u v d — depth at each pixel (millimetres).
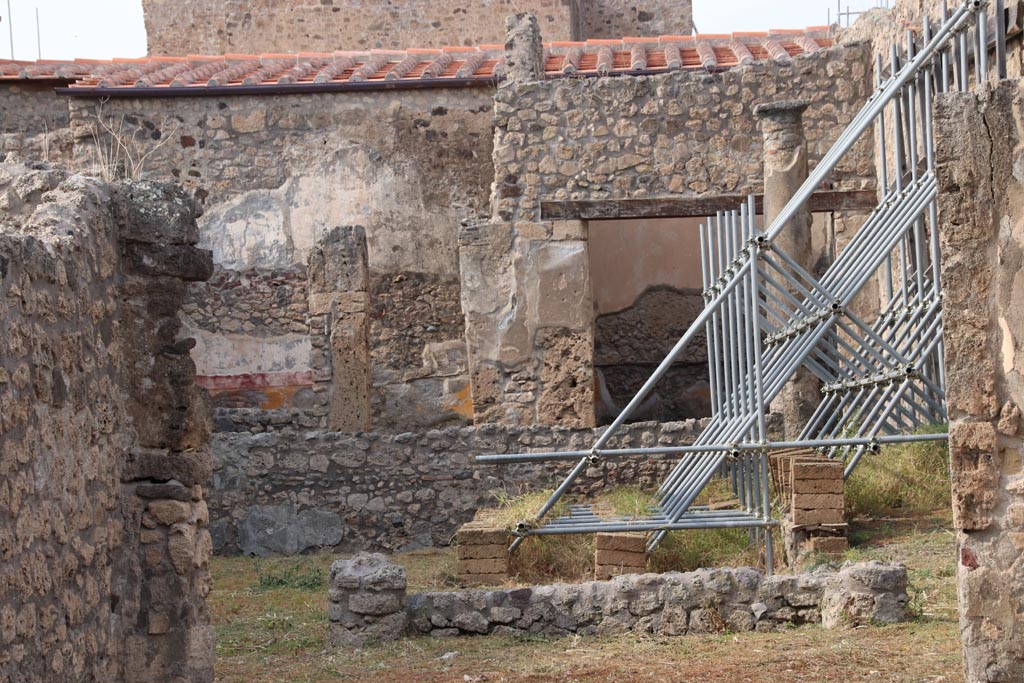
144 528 5711
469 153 15195
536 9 20000
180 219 5828
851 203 12336
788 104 11812
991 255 4246
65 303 4898
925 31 9109
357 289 13539
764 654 6043
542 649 6605
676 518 8688
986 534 4238
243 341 15164
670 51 15742
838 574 6832
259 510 11797
